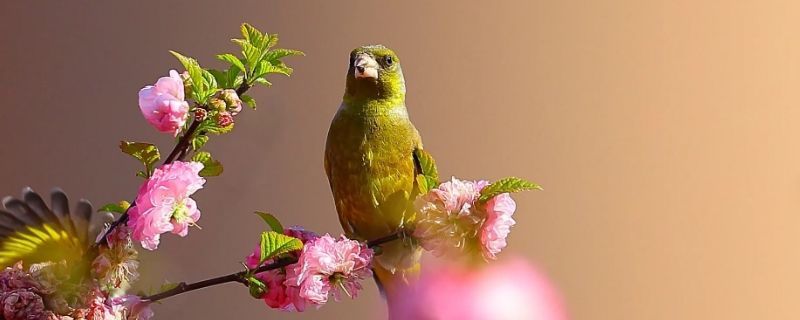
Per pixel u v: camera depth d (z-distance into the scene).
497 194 3.38
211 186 3.72
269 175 3.72
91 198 3.73
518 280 3.61
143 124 3.74
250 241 3.71
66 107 3.74
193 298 3.71
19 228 3.37
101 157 3.73
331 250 3.38
